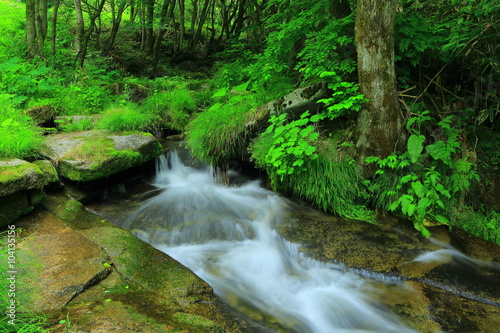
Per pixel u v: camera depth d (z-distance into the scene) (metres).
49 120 6.35
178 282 2.99
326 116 4.47
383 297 3.17
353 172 4.45
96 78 9.17
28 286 2.67
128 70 11.83
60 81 7.63
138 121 6.71
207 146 5.48
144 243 3.60
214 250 3.98
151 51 13.06
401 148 4.37
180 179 6.11
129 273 3.06
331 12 5.25
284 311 3.04
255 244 4.13
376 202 4.46
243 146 5.44
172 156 6.41
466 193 4.36
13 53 7.98
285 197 5.00
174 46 13.62
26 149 4.66
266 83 5.88
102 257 3.20
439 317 2.87
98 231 3.76
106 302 2.61
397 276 3.37
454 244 3.85
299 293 3.32
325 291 3.32
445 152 4.05
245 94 5.89
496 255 3.69
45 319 2.29
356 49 4.52
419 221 4.11
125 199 5.17
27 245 3.32
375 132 4.29
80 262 3.07
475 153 4.41
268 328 2.76
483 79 4.54
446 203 4.28
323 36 4.74
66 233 3.61
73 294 2.64
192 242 4.12
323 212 4.55
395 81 4.22
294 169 4.53
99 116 6.76
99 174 4.83
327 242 3.91
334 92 4.56
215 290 3.21
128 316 2.44
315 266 3.65
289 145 4.36
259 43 10.27
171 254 3.85
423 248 3.78
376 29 3.98
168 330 2.33
